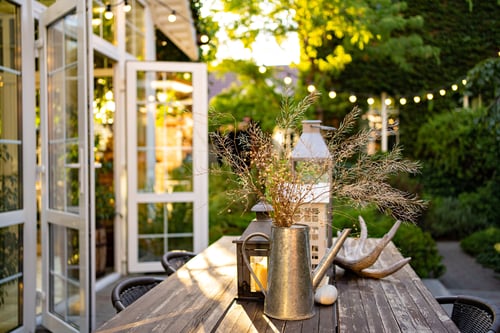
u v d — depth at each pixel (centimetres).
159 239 613
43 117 424
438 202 905
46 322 420
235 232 783
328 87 1009
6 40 385
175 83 611
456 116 953
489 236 762
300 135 265
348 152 210
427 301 228
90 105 355
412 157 994
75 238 378
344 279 268
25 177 399
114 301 252
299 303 201
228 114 216
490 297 548
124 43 611
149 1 689
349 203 216
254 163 206
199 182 614
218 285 251
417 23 958
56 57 407
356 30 915
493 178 858
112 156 678
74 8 368
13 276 387
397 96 995
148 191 611
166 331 189
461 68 984
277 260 203
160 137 611
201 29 852
